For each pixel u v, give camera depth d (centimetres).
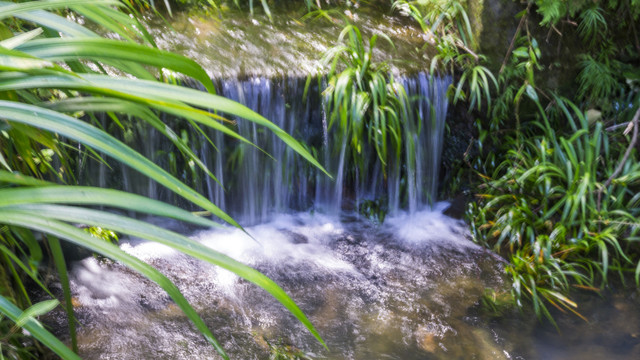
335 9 502
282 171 421
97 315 313
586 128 416
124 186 380
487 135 455
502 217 398
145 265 77
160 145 378
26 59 76
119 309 320
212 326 316
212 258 77
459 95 423
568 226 384
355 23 486
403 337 319
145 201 82
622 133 430
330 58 405
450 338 320
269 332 315
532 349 314
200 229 411
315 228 424
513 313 342
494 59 441
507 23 434
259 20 466
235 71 387
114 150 81
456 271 379
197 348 298
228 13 469
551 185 414
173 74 352
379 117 411
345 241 411
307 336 314
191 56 399
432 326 329
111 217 78
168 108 87
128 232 77
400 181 439
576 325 334
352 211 442
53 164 337
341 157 418
